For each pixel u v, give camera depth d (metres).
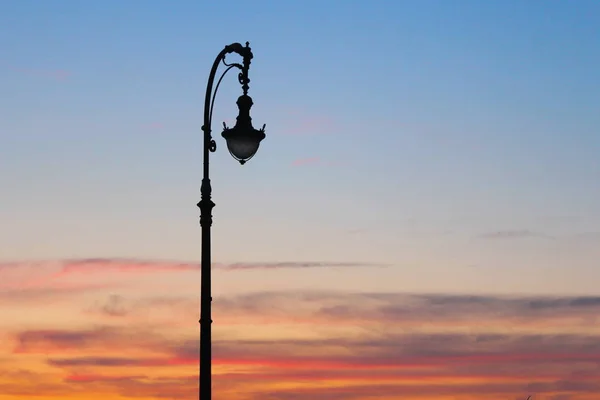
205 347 32.44
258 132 33.66
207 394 32.28
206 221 33.12
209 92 33.84
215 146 33.62
